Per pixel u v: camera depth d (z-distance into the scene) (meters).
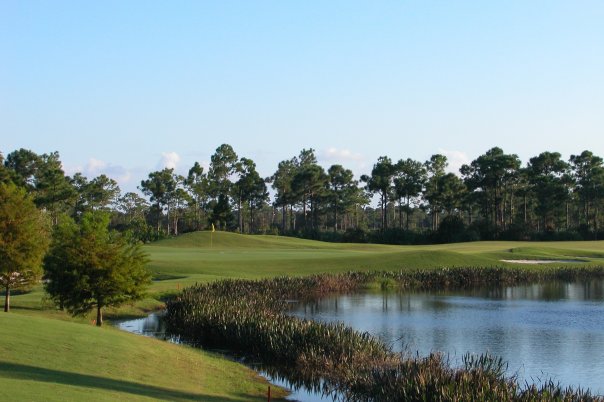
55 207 123.25
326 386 21.14
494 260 67.00
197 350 25.47
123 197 168.88
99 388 15.81
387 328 33.44
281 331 25.67
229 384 20.38
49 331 21.72
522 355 27.23
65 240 30.83
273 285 45.12
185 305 34.16
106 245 30.89
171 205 158.25
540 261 68.88
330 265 60.38
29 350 18.67
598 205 143.25
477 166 138.62
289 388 20.91
